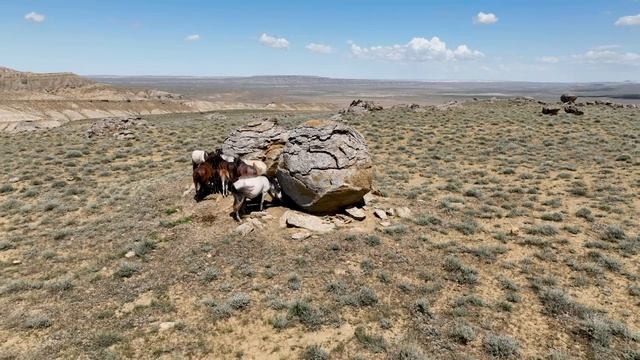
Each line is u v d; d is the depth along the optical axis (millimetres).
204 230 15672
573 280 12031
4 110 150500
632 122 43750
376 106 61750
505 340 9227
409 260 13375
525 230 15734
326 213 16594
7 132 52562
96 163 30562
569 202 19156
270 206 17391
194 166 20188
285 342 9469
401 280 12203
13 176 26547
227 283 12055
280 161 16969
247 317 10438
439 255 13734
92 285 12195
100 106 184875
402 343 9359
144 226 16453
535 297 11242
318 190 15445
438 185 22344
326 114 67188
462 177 24250
